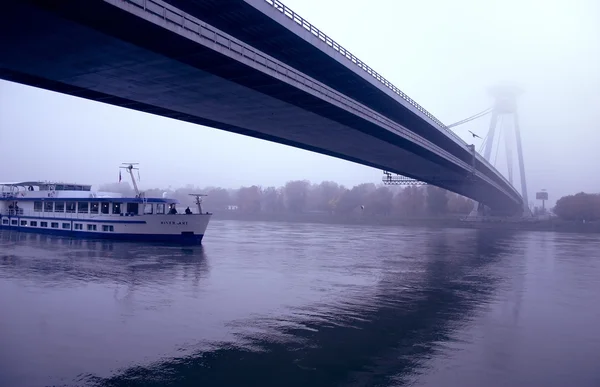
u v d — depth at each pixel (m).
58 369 13.94
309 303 22.94
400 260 41.44
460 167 79.88
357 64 41.62
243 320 19.55
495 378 14.05
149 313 20.25
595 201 129.00
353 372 14.26
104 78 30.55
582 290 28.41
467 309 22.56
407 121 59.84
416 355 15.84
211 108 39.22
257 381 13.45
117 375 13.62
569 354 16.27
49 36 23.44
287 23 31.78
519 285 29.97
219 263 35.91
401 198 154.75
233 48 27.55
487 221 125.81
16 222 59.91
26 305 21.11
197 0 27.95
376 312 21.50
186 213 49.97
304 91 34.44
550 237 86.62
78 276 28.42
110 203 50.66
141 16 21.88
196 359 15.00
